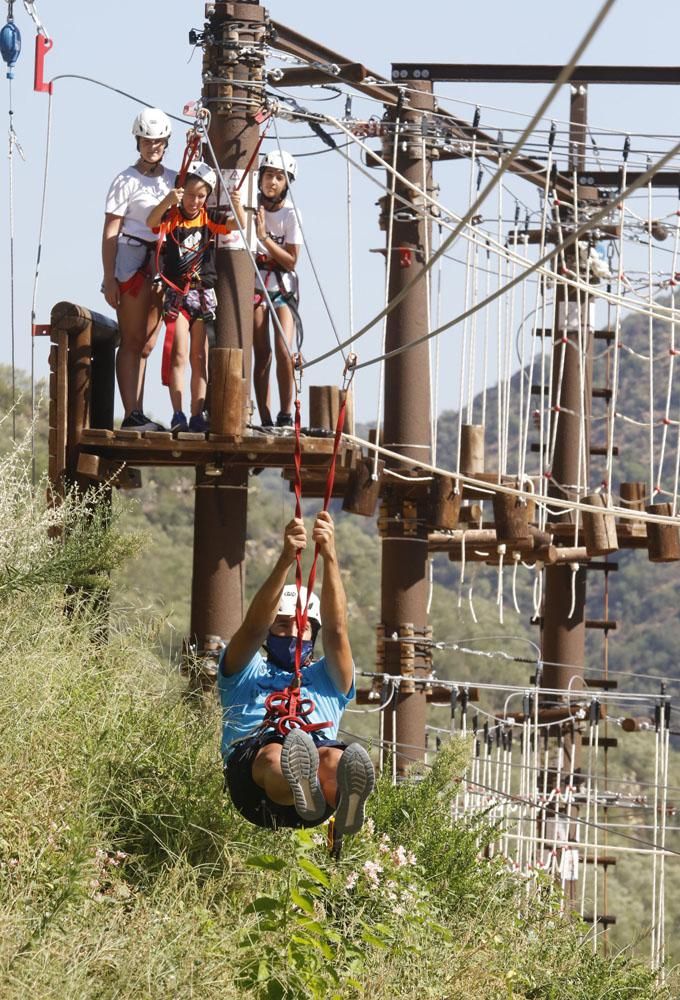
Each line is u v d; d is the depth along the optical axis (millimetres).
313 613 10875
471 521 20094
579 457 22578
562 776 22750
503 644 86125
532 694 21312
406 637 18766
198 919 9367
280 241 16312
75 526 12445
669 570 140750
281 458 15461
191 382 15555
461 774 14531
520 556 20922
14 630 11094
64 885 8562
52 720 10484
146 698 11883
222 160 15375
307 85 16688
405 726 18547
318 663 10680
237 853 10641
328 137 16750
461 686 18391
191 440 14773
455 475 17031
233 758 10180
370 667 70688
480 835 14211
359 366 10391
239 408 14688
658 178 22422
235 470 15508
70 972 7840
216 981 8641
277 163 16125
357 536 84375
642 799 20969
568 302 23703
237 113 15414
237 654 10391
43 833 9203
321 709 10539
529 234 22812
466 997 10445
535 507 20922
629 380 151250
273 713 10180
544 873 14664
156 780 10875
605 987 12859
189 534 63438
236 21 15531
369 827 12461
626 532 20672
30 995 7480
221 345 15336
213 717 11758
